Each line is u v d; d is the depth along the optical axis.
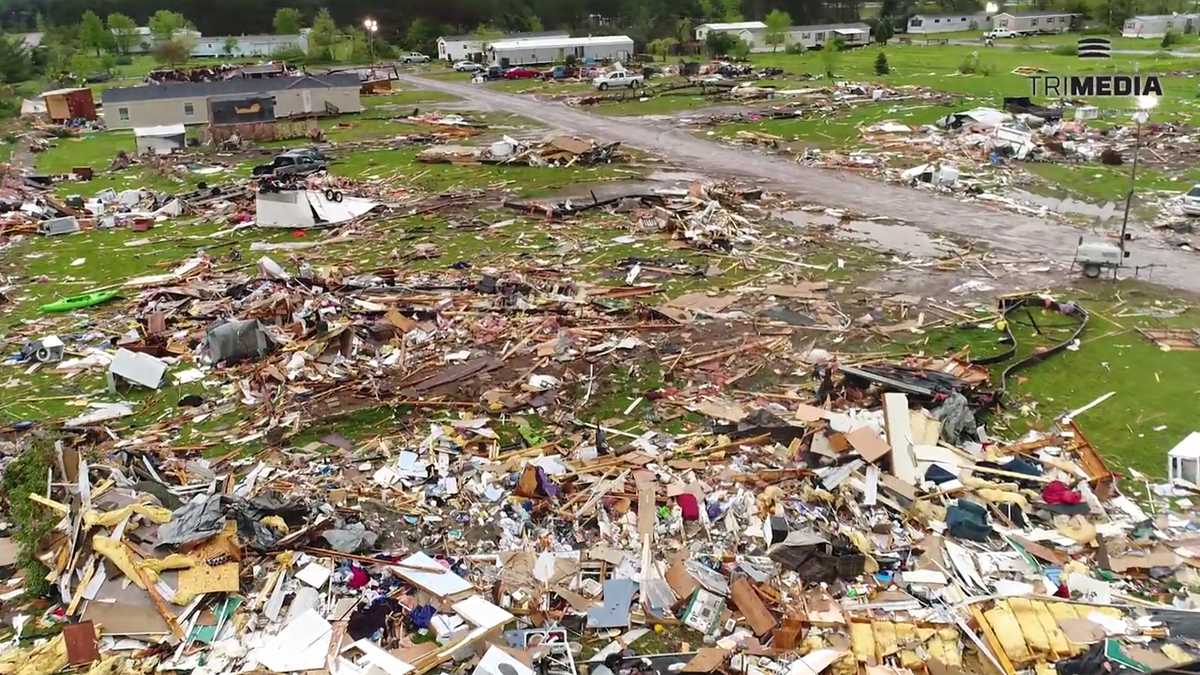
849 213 34.19
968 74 75.25
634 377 20.17
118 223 36.50
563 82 86.50
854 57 95.50
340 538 13.69
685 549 13.70
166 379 20.73
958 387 18.34
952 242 30.03
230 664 11.44
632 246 30.64
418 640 11.96
